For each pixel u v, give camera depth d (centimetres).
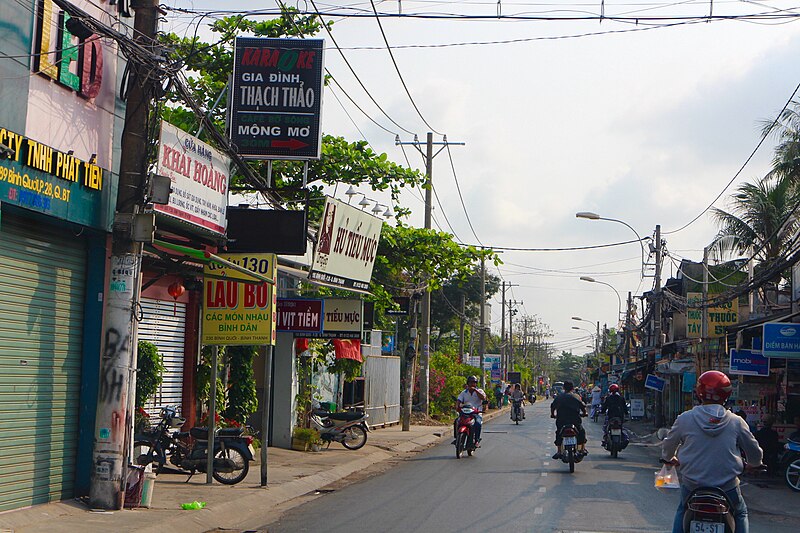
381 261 2602
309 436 2298
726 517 685
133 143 1222
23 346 1147
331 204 2012
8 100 1057
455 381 4694
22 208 1077
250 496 1387
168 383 1698
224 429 1547
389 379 3619
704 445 716
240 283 1505
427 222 3400
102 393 1200
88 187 1223
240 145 1697
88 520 1106
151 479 1245
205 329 1504
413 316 3434
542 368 16438
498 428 4028
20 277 1141
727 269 3603
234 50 1712
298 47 1708
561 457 1927
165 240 1481
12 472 1120
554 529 1138
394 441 2798
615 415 2441
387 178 2298
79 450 1265
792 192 3186
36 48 1117
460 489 1576
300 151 1691
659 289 3741
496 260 2638
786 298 3347
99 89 1263
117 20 1314
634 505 1385
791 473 1775
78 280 1274
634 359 6606
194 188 1423
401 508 1326
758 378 2666
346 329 2273
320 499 1464
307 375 2522
